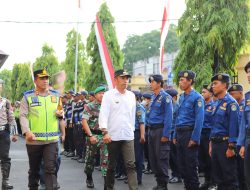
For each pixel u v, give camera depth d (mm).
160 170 7625
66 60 33219
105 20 26438
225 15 13859
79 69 32812
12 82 48344
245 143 5508
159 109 7637
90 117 8094
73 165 11977
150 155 7809
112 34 26375
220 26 13883
